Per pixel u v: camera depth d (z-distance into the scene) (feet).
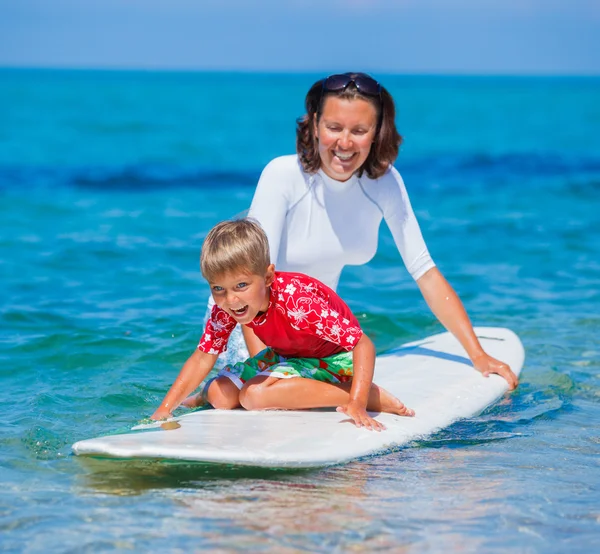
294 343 13.30
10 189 42.70
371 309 21.63
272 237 14.92
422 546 9.00
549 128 98.99
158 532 9.28
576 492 10.64
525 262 28.02
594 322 20.77
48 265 25.84
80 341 18.08
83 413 13.87
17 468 11.24
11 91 176.96
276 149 68.39
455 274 26.17
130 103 142.31
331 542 9.05
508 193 44.47
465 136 85.66
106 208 37.35
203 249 12.19
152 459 11.27
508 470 11.47
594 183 48.62
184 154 62.95
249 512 9.84
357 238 15.65
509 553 8.89
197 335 18.74
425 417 13.56
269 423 12.69
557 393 15.58
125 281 24.04
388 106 14.28
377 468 11.46
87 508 9.93
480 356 16.01
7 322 19.47
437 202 41.37
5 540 9.11
